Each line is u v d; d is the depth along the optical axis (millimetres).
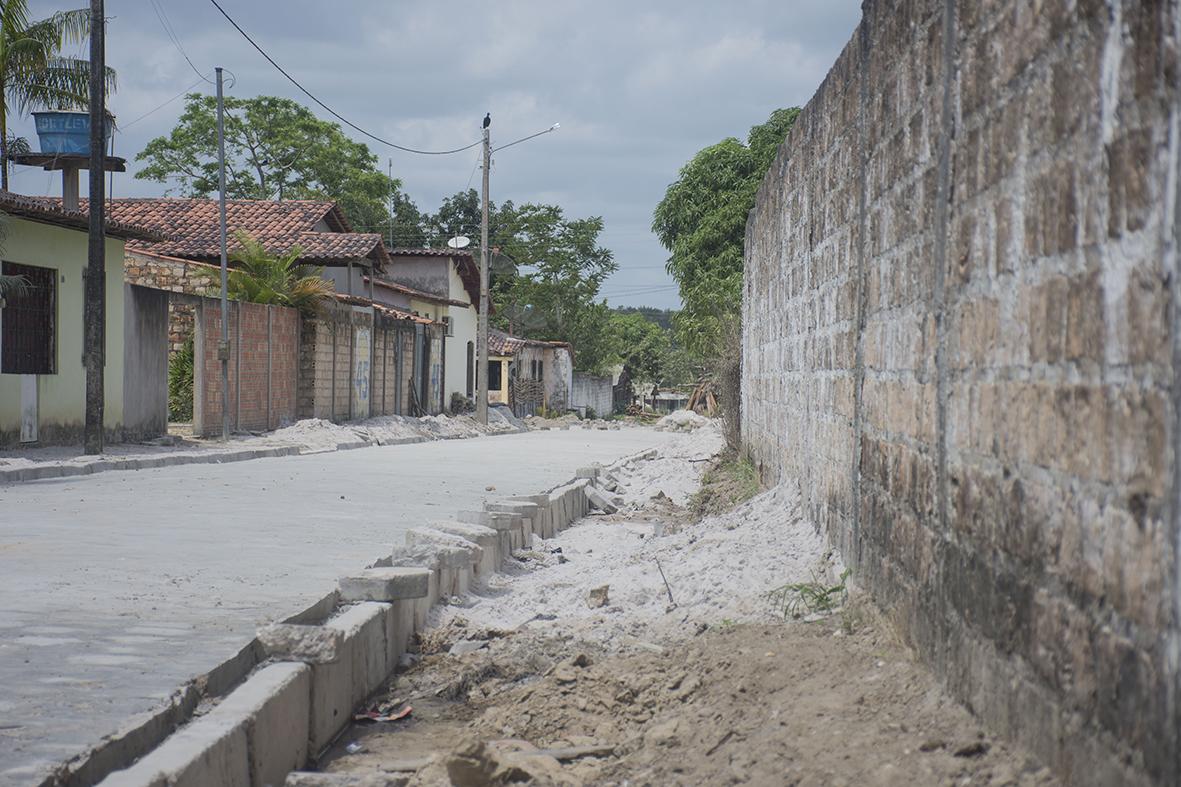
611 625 7789
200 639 6387
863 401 6984
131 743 4629
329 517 12672
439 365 44094
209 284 30109
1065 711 3580
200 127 56219
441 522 10234
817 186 9359
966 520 4629
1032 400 3914
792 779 4320
